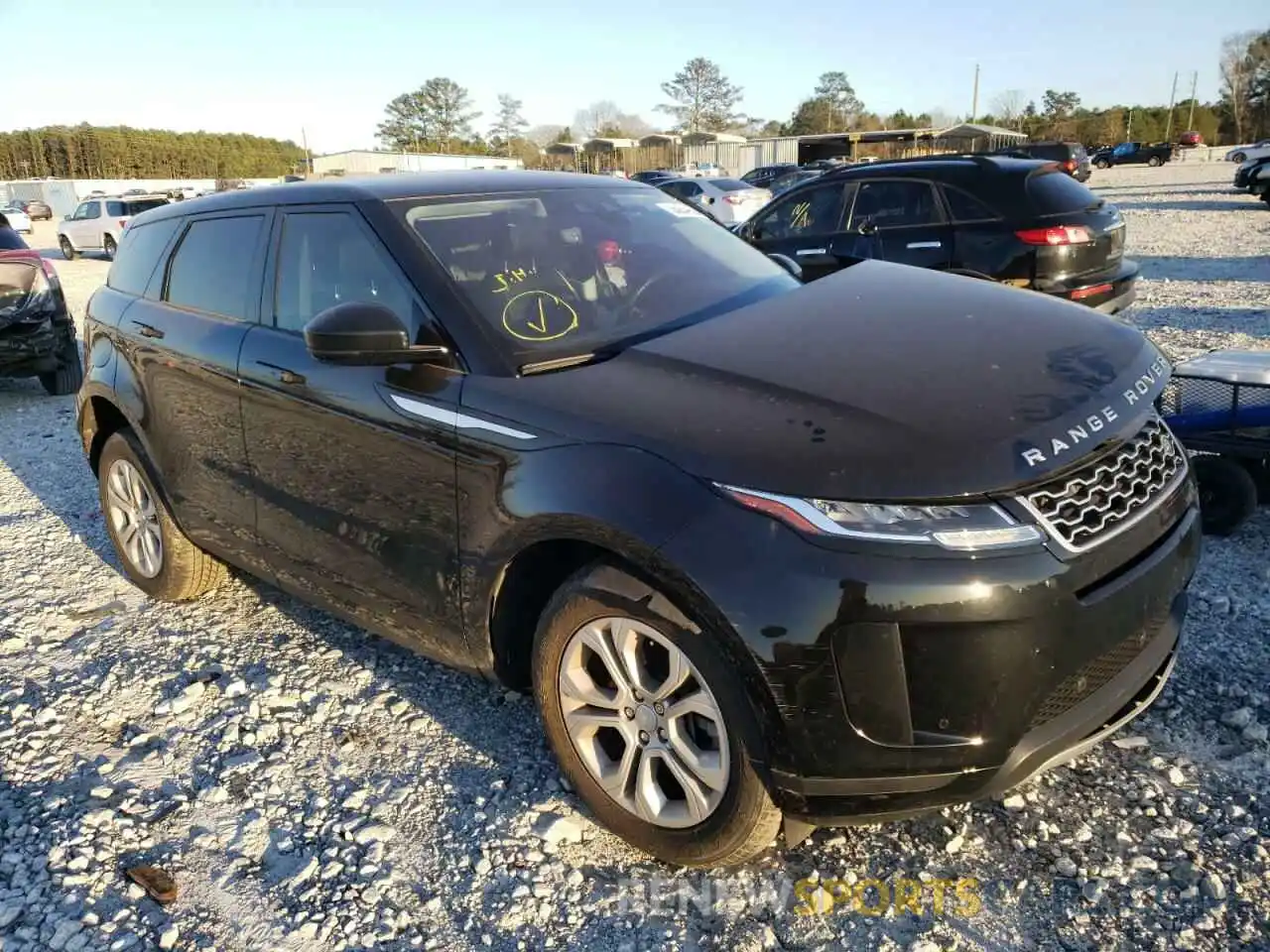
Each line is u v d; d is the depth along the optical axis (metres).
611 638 2.50
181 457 3.92
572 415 2.51
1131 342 2.83
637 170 70.69
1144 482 2.42
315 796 2.96
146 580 4.43
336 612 3.46
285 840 2.77
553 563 2.76
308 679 3.64
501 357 2.77
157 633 4.11
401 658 3.76
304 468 3.29
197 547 4.22
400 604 3.08
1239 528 4.23
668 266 3.43
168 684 3.67
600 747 2.68
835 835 2.64
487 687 3.51
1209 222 19.77
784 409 2.34
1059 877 2.44
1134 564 2.34
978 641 2.08
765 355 2.62
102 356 4.38
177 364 3.81
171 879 2.64
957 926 2.32
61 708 3.54
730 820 2.34
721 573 2.17
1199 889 2.36
